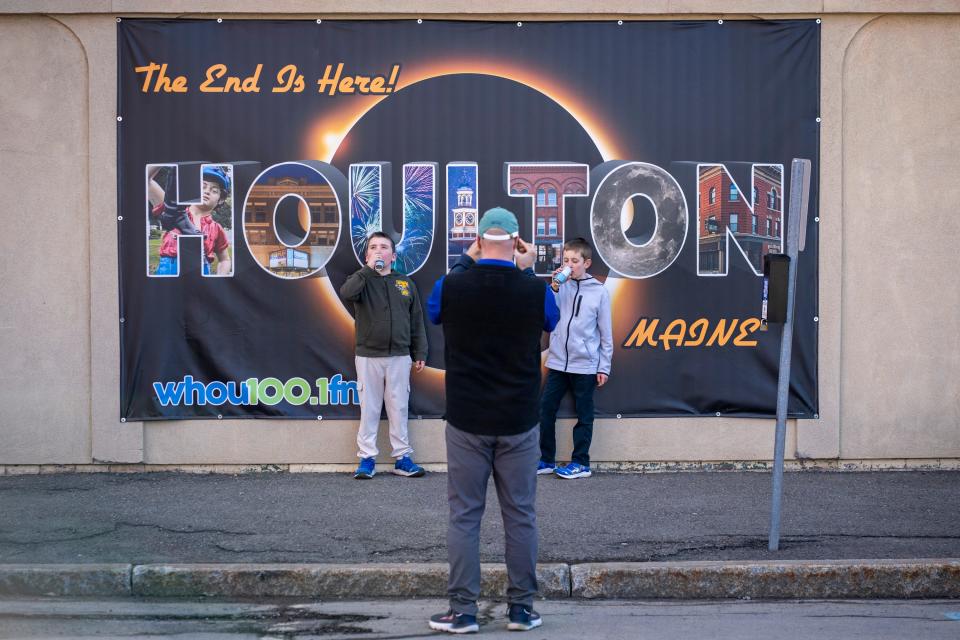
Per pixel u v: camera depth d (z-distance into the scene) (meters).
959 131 9.12
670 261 9.12
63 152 8.93
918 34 9.08
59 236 8.95
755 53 9.09
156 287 9.01
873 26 9.08
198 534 7.16
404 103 9.05
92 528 7.30
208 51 8.96
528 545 5.69
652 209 9.10
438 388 9.12
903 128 9.12
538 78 9.06
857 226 9.13
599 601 6.33
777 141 9.12
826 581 6.39
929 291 9.16
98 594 6.34
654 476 8.97
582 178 9.09
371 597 6.37
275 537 7.09
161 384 9.03
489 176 9.09
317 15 8.98
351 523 7.44
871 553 6.71
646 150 9.09
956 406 9.17
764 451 9.20
